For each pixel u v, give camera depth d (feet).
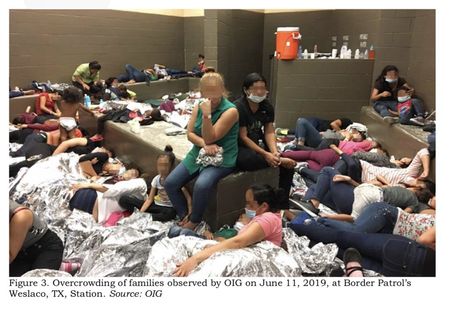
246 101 8.78
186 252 6.59
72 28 19.92
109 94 18.62
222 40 21.43
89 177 10.68
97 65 19.19
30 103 16.46
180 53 27.12
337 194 9.43
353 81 17.13
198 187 7.92
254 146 8.77
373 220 7.52
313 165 11.87
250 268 5.98
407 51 15.96
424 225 7.35
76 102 12.46
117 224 8.36
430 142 9.75
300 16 23.48
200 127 8.23
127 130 11.65
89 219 8.35
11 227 5.75
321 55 18.49
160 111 14.16
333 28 22.15
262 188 7.22
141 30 23.77
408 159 11.20
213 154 8.00
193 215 8.19
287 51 17.21
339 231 7.53
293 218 8.64
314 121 16.63
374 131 14.89
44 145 11.59
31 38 18.21
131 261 6.77
